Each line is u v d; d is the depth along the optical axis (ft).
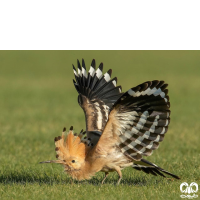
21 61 362.33
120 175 61.57
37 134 115.85
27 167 77.77
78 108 177.27
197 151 90.99
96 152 60.49
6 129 123.95
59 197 56.44
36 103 191.42
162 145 98.37
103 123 66.39
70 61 362.94
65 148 61.93
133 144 59.31
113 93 71.77
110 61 351.25
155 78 267.18
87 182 65.82
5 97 208.85
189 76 279.08
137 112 57.00
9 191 60.39
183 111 160.86
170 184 63.36
